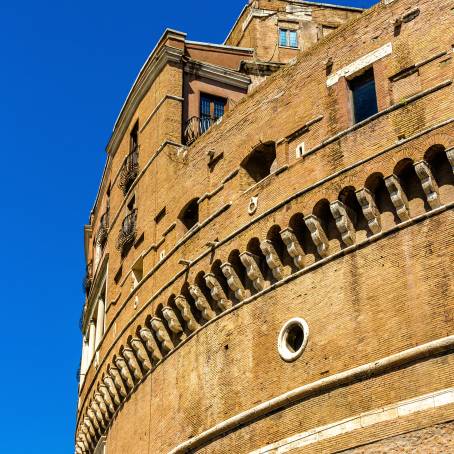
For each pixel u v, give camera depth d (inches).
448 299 1099.3
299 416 1191.6
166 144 1673.2
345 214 1237.7
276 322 1286.9
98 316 1945.1
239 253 1364.4
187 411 1401.3
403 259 1162.0
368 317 1167.6
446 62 1221.7
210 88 1809.8
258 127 1448.1
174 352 1488.7
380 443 1083.9
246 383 1298.0
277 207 1325.0
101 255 2030.0
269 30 2239.2
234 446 1273.4
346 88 1332.4
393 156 1199.6
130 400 1620.3
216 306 1418.6
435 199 1158.3
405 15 1295.5
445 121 1168.2
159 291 1525.6
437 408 1051.3
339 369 1170.6
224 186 1472.7
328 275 1239.5
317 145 1320.1
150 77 1792.6
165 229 1595.7
